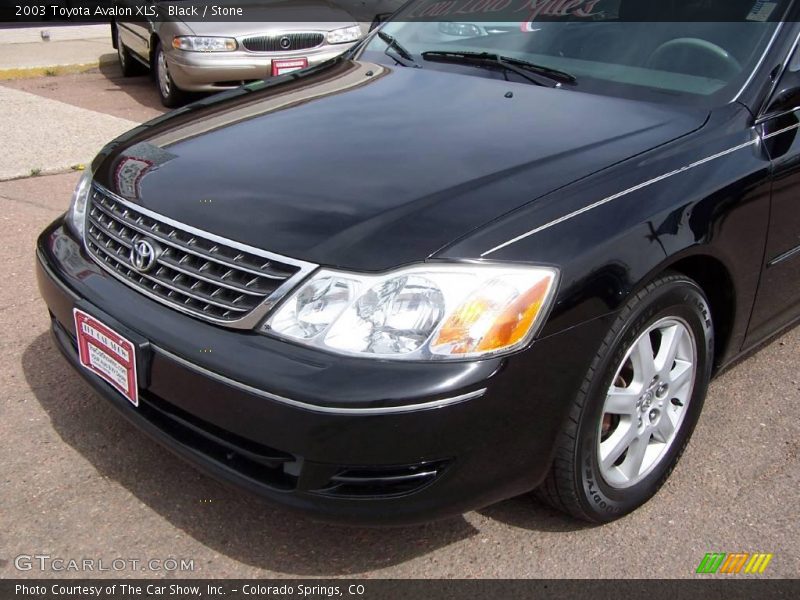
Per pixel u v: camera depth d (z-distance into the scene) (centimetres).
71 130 642
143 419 227
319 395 188
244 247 206
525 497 254
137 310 221
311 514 200
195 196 228
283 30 729
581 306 205
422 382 188
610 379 219
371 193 218
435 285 194
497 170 227
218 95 325
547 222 208
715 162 246
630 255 214
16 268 398
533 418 204
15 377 307
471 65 311
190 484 255
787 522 252
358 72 322
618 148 240
